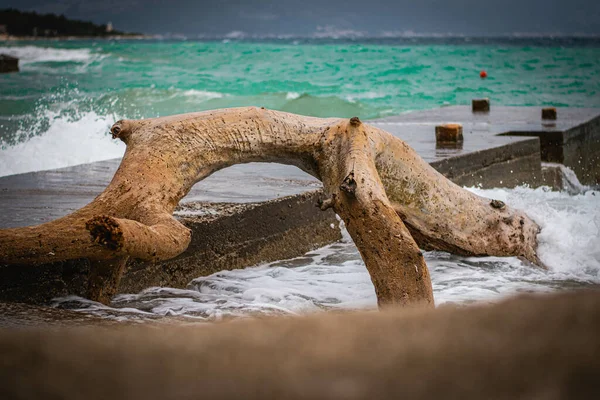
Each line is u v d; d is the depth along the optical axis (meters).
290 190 7.20
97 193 7.09
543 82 30.77
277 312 4.65
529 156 11.20
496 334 1.04
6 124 16.81
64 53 54.56
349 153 5.05
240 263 6.34
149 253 4.09
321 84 29.55
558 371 0.96
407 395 0.94
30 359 1.05
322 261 6.64
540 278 5.85
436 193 5.82
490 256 6.22
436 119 14.40
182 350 1.06
